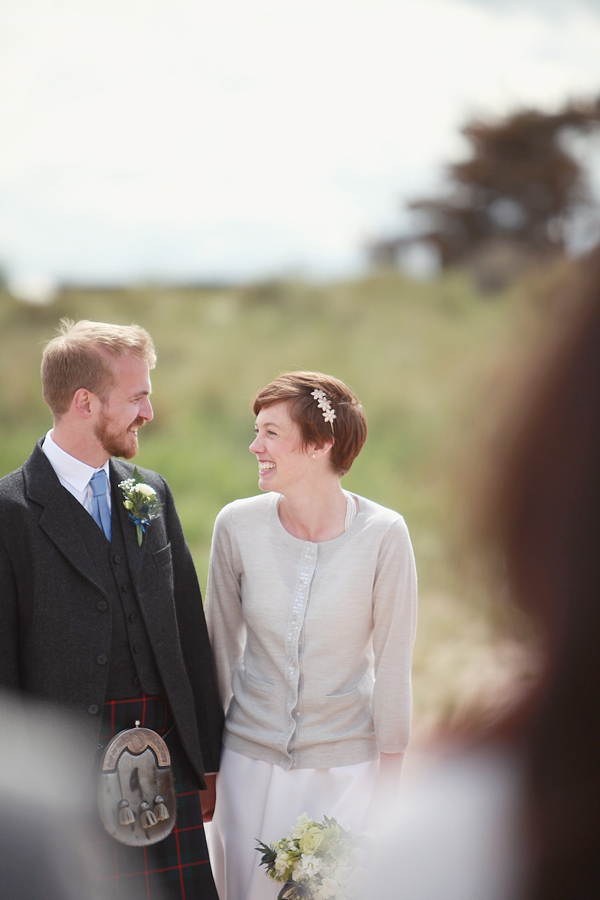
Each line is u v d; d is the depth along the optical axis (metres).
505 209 29.17
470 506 0.37
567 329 0.36
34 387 14.12
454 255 29.44
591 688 0.35
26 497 2.21
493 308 20.59
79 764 2.14
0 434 12.61
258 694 2.49
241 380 15.30
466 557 0.37
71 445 2.30
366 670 2.54
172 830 2.30
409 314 20.05
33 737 2.11
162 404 13.20
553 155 27.94
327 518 2.49
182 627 2.51
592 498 0.34
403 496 8.52
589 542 0.34
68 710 2.15
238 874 2.45
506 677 0.40
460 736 0.42
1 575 2.15
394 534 2.42
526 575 0.35
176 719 2.33
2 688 2.13
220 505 9.57
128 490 2.37
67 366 2.26
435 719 0.45
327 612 2.40
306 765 2.40
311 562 2.45
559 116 27.66
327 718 2.42
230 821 2.49
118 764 2.20
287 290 21.05
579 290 0.37
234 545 2.57
